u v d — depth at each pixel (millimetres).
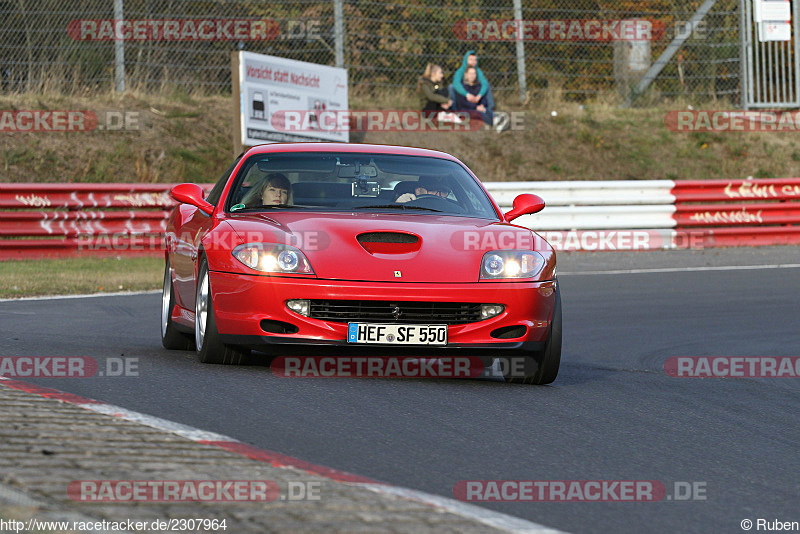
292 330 18906
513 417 16641
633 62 74625
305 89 60781
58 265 44031
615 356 25391
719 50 74875
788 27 73938
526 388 19797
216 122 64562
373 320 18734
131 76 64312
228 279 19172
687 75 74875
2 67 60906
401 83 69438
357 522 10031
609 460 14125
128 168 58938
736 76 74312
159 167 59719
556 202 56438
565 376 21891
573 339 28266
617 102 74750
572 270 46719
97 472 11234
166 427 13859
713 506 12070
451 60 70188
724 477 13547
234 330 19156
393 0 68375
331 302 18781
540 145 69062
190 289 21438
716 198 58656
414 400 17453
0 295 33875
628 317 32938
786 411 18906
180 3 63281
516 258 19672
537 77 73312
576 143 70000
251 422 14961
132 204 50250
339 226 19781
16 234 47250
